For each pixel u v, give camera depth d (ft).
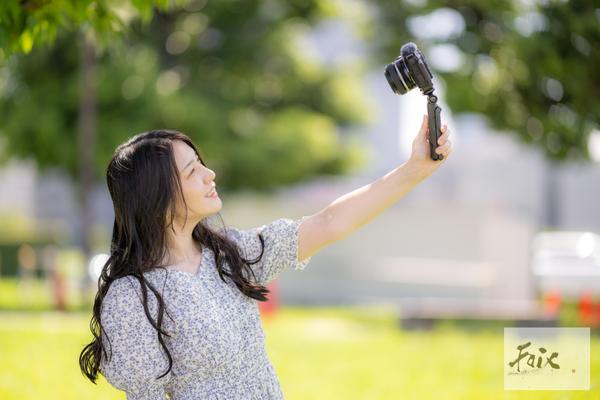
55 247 100.78
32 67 83.35
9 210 140.97
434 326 50.78
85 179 74.43
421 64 11.37
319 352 37.40
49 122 82.99
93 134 79.00
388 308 66.95
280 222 12.53
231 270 11.90
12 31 18.17
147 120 83.25
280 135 93.86
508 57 48.37
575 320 49.65
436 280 81.30
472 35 50.11
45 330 44.14
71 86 82.38
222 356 11.44
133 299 11.37
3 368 30.14
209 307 11.51
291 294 84.69
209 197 11.94
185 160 11.85
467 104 52.90
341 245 93.86
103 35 20.06
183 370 11.50
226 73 96.78
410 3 59.26
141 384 11.32
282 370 32.19
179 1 20.76
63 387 26.76
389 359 35.35
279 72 102.06
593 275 69.26
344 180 113.39
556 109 49.06
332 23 104.27
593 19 40.45
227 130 91.81
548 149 52.95
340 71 106.01
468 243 93.35
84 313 58.49
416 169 11.94
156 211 11.62
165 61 93.50
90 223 73.56
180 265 11.84
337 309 67.00
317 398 26.76
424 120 11.96
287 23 97.91
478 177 119.34
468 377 30.45
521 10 46.85
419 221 94.73
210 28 96.12
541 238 75.61
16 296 70.69
